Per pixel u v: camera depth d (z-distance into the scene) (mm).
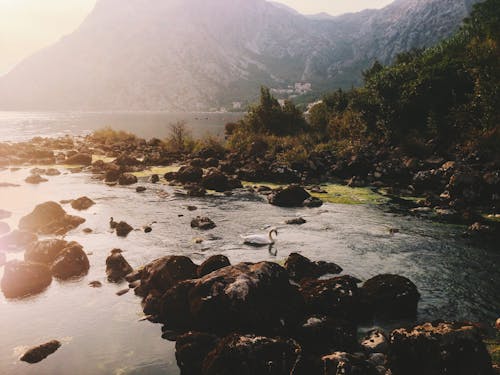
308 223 16500
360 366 6445
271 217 17359
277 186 24422
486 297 10055
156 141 42938
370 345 7691
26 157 34000
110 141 45750
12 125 95062
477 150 23641
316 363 6621
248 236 13938
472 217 17031
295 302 8719
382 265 12055
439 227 16016
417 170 24500
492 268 11891
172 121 122938
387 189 22703
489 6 40438
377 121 31828
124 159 31125
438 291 10367
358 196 21641
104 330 8305
